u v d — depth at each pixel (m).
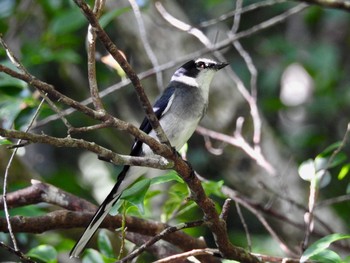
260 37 15.09
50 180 12.83
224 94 12.70
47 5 12.80
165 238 7.75
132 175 7.54
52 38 12.22
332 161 8.35
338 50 15.36
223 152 12.43
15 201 7.95
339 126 14.88
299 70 16.19
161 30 12.68
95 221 7.16
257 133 10.16
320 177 8.22
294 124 15.21
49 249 7.36
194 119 8.62
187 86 8.72
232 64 14.73
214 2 13.80
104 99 13.59
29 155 14.31
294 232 11.91
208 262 7.95
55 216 7.29
